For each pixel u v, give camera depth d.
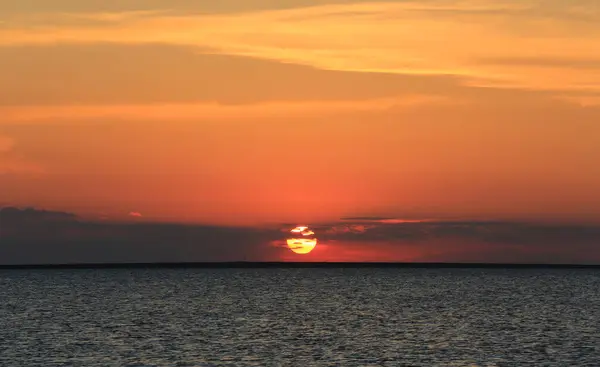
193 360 112.12
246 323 162.25
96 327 154.12
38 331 146.88
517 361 112.19
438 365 108.88
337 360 112.62
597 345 128.62
